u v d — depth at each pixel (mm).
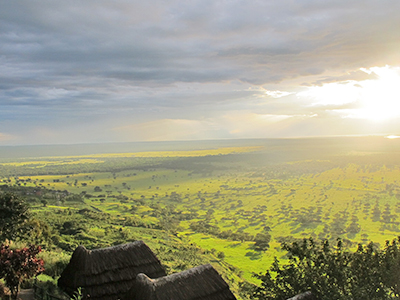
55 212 95688
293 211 182750
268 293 27016
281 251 101062
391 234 134000
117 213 137625
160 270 22656
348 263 26594
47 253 30031
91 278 20578
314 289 24875
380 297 24812
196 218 165500
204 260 73250
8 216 33312
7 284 18203
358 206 191750
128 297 18234
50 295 19312
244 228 148125
